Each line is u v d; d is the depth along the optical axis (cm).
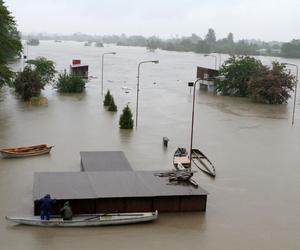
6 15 5150
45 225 2266
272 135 4850
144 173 2853
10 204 2555
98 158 3275
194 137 4569
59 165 3372
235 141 4481
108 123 5072
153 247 2119
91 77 10169
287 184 3186
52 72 8262
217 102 7244
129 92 8038
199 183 3108
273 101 7388
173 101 7162
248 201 2803
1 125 4716
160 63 17250
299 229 2420
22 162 3406
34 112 5566
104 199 2416
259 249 2166
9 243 2089
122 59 18450
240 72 7938
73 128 4712
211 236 2275
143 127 4959
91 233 2231
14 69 10619
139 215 2384
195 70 14012
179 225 2381
